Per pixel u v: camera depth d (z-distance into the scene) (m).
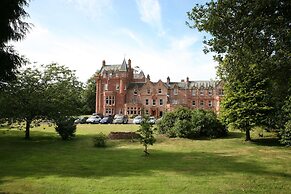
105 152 24.44
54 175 16.02
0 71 10.93
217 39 13.75
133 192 12.68
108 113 83.56
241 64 14.60
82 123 59.25
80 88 36.19
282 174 16.28
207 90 82.12
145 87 83.25
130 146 27.77
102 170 17.39
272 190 13.01
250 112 28.77
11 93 29.83
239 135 34.78
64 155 22.84
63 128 32.09
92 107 100.38
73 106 33.72
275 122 27.75
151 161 20.39
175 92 83.38
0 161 20.23
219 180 14.86
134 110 82.00
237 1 12.73
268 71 13.58
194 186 13.67
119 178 15.28
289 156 22.33
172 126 34.31
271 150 25.14
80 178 15.28
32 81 31.70
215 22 13.07
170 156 22.44
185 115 34.75
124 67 85.50
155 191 12.84
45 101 31.36
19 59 11.25
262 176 15.77
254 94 28.23
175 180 14.85
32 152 24.22
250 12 12.56
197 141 30.72
